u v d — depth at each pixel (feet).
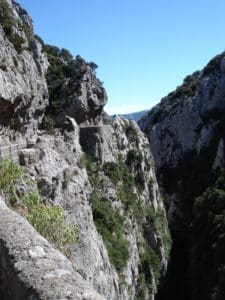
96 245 122.31
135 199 209.77
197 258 198.49
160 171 429.38
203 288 175.63
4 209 31.89
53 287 21.13
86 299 20.07
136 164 233.35
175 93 498.69
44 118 145.59
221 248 169.48
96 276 116.88
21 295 22.49
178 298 210.18
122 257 159.12
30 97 123.54
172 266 239.91
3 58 109.29
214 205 218.38
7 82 105.91
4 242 26.55
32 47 146.41
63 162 118.42
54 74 177.78
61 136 134.51
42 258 24.44
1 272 26.61
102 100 190.29
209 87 417.90
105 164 189.26
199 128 413.59
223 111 399.85
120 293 146.41
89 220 121.49
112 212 171.73
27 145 115.24
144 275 190.60
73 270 23.30
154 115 491.31
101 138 187.83
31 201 56.44
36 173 101.86
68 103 170.19
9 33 126.62
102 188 175.83
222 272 151.74
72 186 116.37
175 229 324.19
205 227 212.64
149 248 215.51
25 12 186.29
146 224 220.43
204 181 354.13
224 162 341.21
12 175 58.03
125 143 227.61
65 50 208.23
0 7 129.18
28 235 27.22
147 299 184.44
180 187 388.78
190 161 402.11
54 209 53.57
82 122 182.80
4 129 107.76
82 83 177.88
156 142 445.78
